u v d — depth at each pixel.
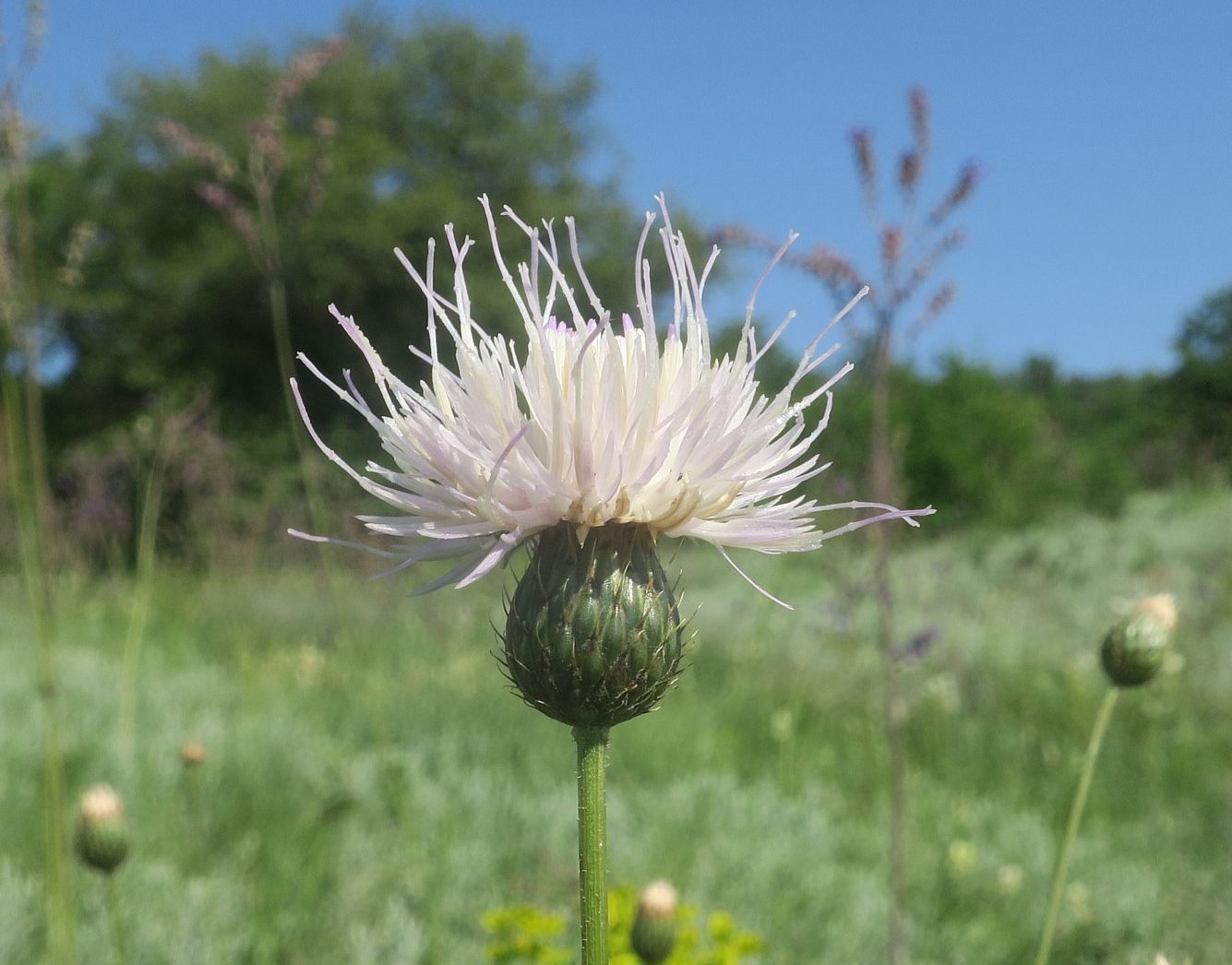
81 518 10.99
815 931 4.79
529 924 3.93
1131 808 6.86
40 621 3.39
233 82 28.22
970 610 12.49
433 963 4.22
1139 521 19.30
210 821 5.43
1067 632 11.64
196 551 11.16
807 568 12.66
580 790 1.68
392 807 5.65
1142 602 2.71
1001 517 20.20
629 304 25.75
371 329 26.39
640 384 1.65
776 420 1.70
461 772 6.77
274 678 8.95
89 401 27.67
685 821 5.76
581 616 1.64
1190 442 28.50
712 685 9.08
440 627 9.76
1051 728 8.38
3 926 3.98
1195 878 5.00
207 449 10.47
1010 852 5.72
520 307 1.70
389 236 25.58
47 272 20.44
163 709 7.56
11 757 6.22
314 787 5.91
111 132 27.62
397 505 1.65
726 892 4.94
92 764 6.11
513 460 1.66
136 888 4.54
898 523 5.98
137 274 26.95
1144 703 8.41
